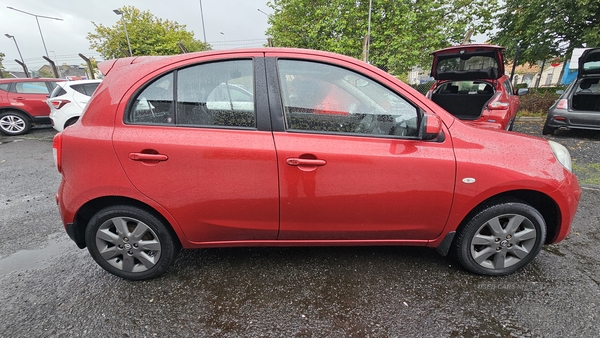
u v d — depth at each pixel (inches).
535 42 577.9
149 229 80.3
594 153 216.2
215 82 75.6
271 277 87.0
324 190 75.3
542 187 76.5
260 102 74.6
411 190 76.2
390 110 76.5
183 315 73.7
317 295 79.7
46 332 68.7
